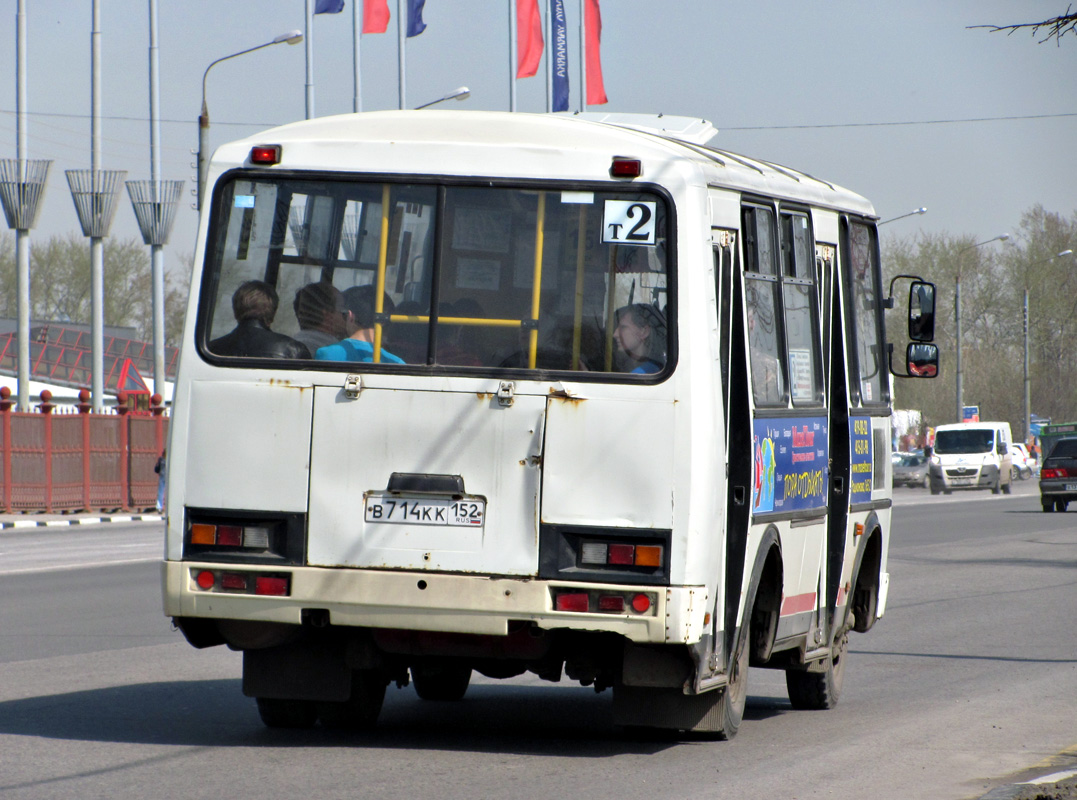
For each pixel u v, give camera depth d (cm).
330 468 2492
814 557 3128
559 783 2397
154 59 13525
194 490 2534
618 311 2477
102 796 2241
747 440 2623
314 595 2477
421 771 2475
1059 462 14112
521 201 2508
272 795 2256
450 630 2452
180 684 3525
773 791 2384
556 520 2434
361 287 2536
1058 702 3506
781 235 2939
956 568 7625
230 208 2588
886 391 3750
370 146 2559
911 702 3512
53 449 12144
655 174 2489
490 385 2466
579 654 2605
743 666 2823
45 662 3894
